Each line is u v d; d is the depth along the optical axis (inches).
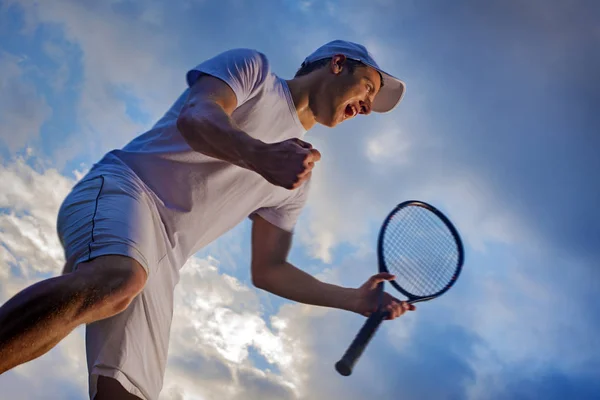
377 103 103.0
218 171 79.6
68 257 68.2
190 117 71.1
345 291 101.2
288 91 85.6
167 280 77.7
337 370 97.9
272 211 97.0
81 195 71.7
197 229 80.4
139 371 71.2
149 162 77.8
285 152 66.2
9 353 54.6
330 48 89.4
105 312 61.0
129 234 66.1
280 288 99.8
